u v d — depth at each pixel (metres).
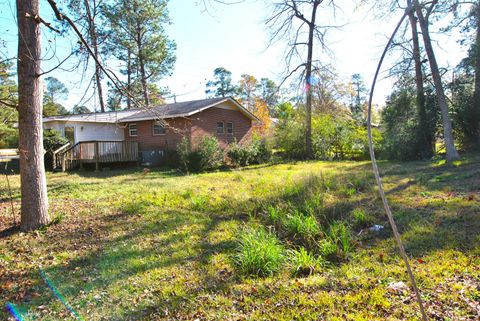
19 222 6.25
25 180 5.80
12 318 3.03
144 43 16.61
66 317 3.02
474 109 14.58
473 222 4.92
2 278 3.90
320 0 17.98
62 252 4.75
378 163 14.70
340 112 24.30
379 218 5.70
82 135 18.77
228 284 3.59
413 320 2.56
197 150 15.18
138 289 3.54
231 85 52.06
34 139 5.79
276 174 12.59
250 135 22.69
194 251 4.68
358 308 2.86
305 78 18.97
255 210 6.61
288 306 3.00
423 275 3.38
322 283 3.45
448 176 8.95
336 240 4.43
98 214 6.95
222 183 10.83
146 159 17.88
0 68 7.61
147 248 4.85
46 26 5.37
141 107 6.57
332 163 16.67
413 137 14.91
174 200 8.20
